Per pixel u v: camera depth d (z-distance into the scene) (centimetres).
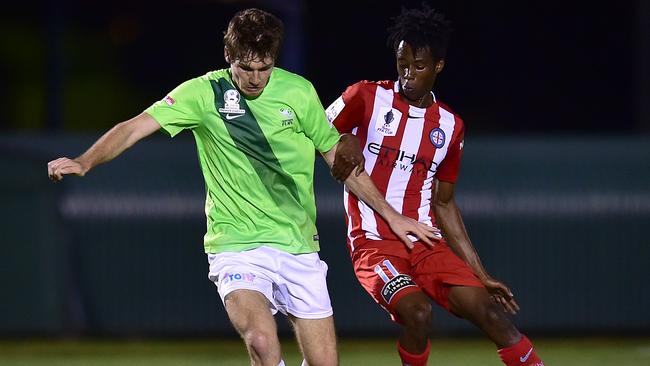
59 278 4359
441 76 7531
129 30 8056
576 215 4362
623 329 4388
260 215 2091
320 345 2119
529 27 7512
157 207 4378
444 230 2402
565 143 4384
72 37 8062
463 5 7519
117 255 4381
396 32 2275
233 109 2059
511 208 4356
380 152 2325
